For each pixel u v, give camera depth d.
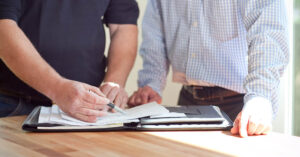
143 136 1.22
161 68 1.93
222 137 1.20
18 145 1.11
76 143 1.13
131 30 1.96
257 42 1.43
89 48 1.81
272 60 1.39
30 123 1.27
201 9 1.72
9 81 1.72
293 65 2.25
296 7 2.22
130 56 1.91
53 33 1.74
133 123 1.31
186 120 1.31
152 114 1.36
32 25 1.72
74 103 1.32
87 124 1.28
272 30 1.43
